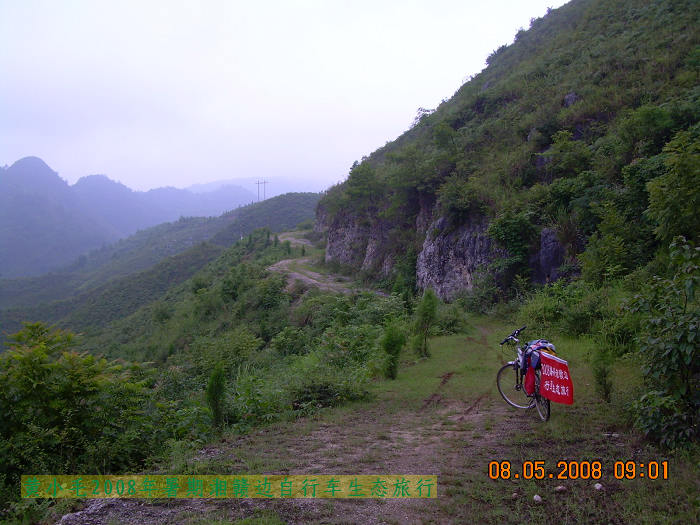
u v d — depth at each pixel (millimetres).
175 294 59094
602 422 4707
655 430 3939
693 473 3305
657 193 6355
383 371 8609
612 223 12305
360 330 11789
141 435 5125
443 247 21344
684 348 3746
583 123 18469
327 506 3295
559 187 15727
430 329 13188
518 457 4070
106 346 44938
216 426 5664
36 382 4582
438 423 5547
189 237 151125
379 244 32938
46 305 82938
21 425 4562
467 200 19891
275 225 121062
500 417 5531
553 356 4992
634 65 19844
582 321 9391
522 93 27688
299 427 5586
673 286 4145
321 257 45500
